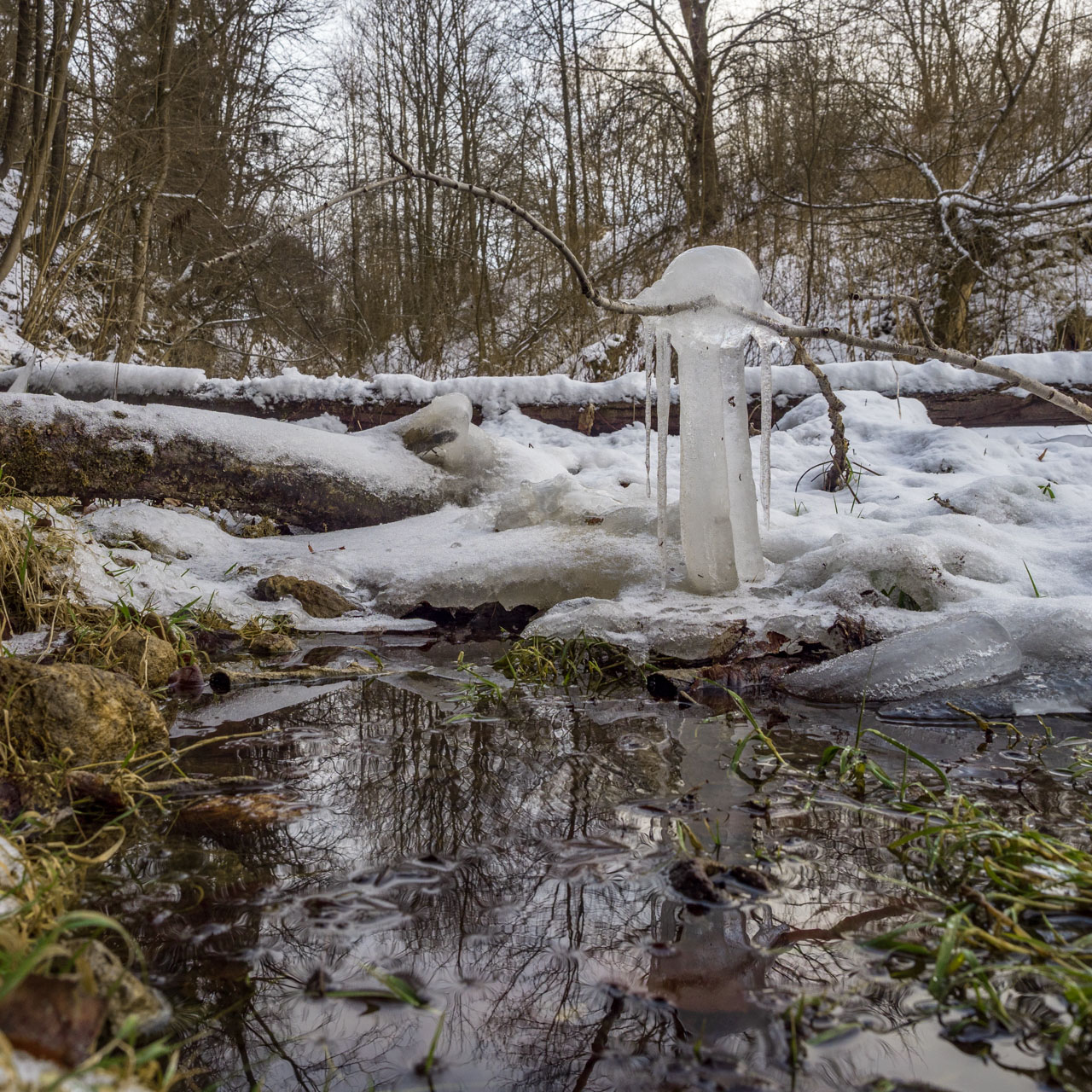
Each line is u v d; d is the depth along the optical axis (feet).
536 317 44.06
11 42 36.68
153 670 9.91
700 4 44.19
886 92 39.17
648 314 9.48
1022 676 9.36
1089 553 11.92
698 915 4.81
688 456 11.51
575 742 7.97
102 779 6.41
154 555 14.90
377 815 6.22
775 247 39.55
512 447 18.99
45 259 30.42
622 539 13.66
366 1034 3.82
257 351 46.85
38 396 15.61
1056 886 4.95
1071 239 35.27
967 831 5.57
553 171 53.36
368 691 9.89
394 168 53.06
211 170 41.91
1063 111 35.35
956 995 4.08
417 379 23.30
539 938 4.59
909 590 11.14
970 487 14.61
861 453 19.21
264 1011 3.96
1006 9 33.76
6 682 7.13
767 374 10.98
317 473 17.02
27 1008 3.11
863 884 5.16
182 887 5.10
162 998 3.92
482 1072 3.55
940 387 21.49
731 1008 3.98
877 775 6.64
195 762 7.41
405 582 14.02
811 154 36.09
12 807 6.12
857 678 9.37
